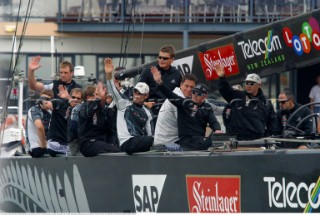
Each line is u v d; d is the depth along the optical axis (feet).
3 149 103.40
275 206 62.54
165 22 181.78
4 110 93.71
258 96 80.74
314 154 60.29
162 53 84.12
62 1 187.21
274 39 85.05
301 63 84.28
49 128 85.40
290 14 169.68
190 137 75.46
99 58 192.75
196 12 180.04
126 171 74.64
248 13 175.63
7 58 164.25
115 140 80.28
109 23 186.29
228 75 87.20
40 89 90.89
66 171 80.53
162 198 71.41
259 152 64.03
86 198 78.33
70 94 90.94
